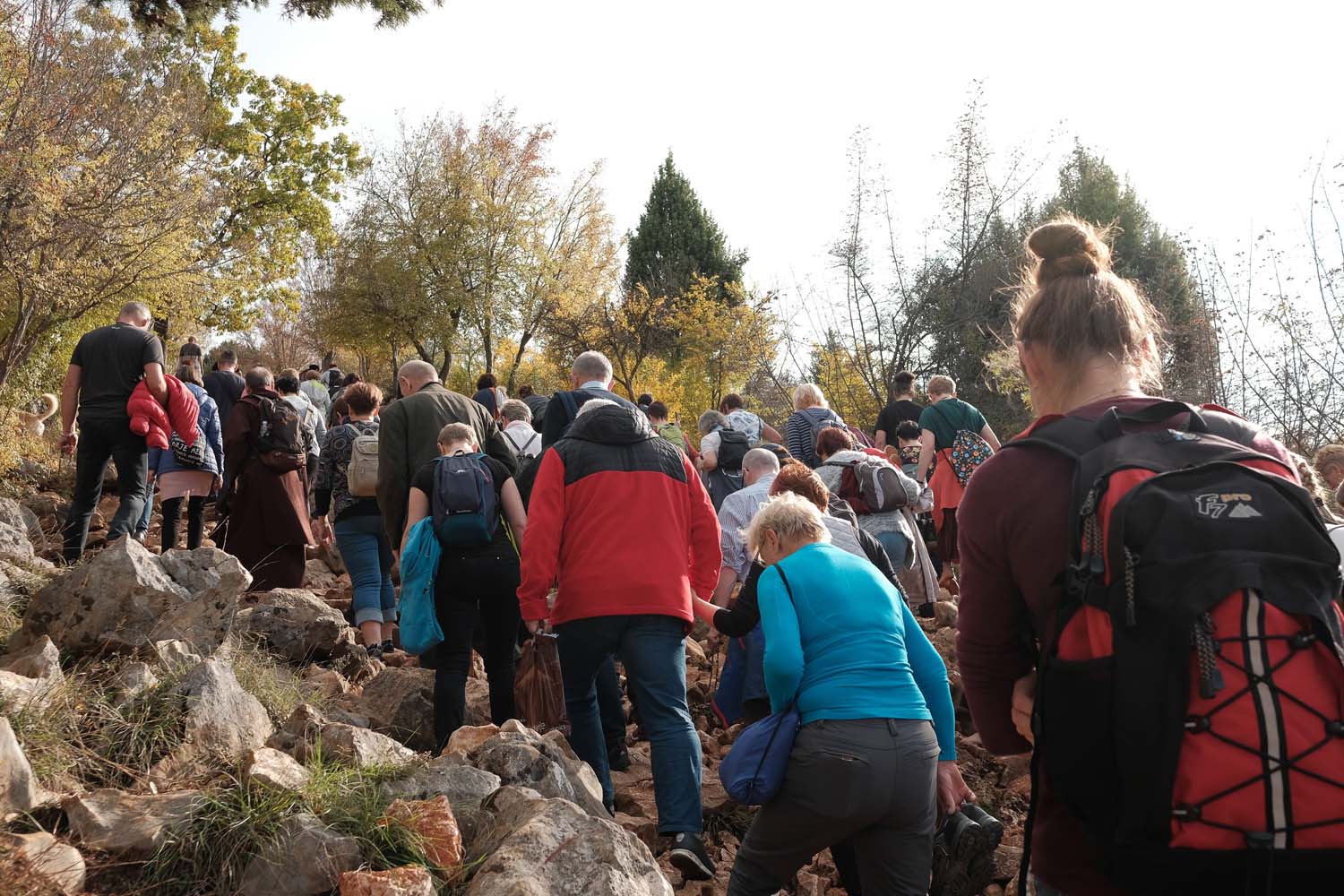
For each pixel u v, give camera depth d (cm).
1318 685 145
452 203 3394
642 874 310
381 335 3512
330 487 672
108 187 1255
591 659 421
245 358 4759
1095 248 196
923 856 336
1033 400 198
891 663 339
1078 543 162
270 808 309
